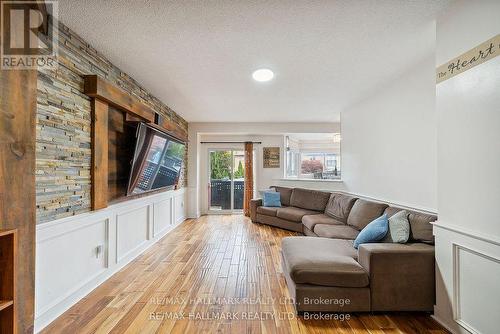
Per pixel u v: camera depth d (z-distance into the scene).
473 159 1.60
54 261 1.94
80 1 1.63
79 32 2.04
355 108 4.20
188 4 1.67
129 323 1.91
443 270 1.86
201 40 2.13
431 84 2.45
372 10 1.74
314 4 1.68
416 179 2.68
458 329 1.72
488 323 1.51
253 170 6.45
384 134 3.32
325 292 2.00
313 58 2.47
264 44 2.20
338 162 8.26
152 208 3.83
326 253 2.30
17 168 1.35
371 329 1.85
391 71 2.81
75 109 2.10
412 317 2.00
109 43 2.20
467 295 1.66
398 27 1.95
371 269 2.00
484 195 1.52
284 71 2.80
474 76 1.59
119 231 2.87
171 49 2.30
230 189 6.50
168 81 3.12
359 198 3.81
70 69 2.03
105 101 2.44
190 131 5.83
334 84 3.22
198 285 2.52
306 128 5.84
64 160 2.00
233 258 3.29
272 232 4.65
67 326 1.86
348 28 1.96
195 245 3.84
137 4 1.67
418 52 2.37
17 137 1.35
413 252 2.00
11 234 1.20
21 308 1.36
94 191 2.32
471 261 1.63
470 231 1.61
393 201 3.11
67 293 2.07
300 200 5.17
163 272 2.82
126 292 2.37
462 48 1.67
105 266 2.61
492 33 1.47
